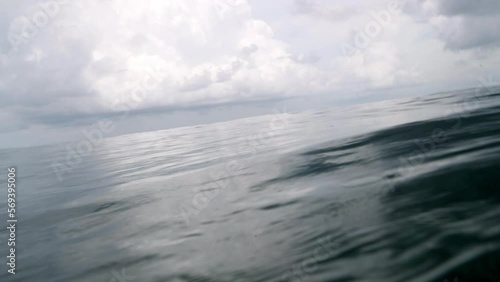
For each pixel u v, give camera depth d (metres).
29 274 2.76
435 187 2.91
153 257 2.73
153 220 3.76
